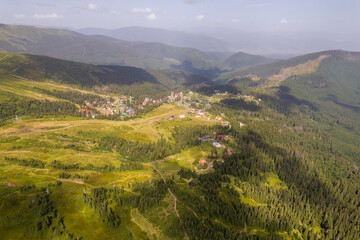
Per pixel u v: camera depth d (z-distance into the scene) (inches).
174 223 5620.1
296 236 6102.4
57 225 4798.2
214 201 6692.9
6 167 6820.9
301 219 6889.8
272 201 7135.8
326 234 6491.1
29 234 4517.7
